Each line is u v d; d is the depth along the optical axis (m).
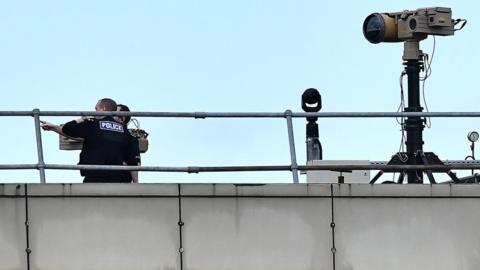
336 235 38.09
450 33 43.94
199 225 37.59
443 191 38.59
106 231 37.22
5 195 36.91
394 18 44.19
